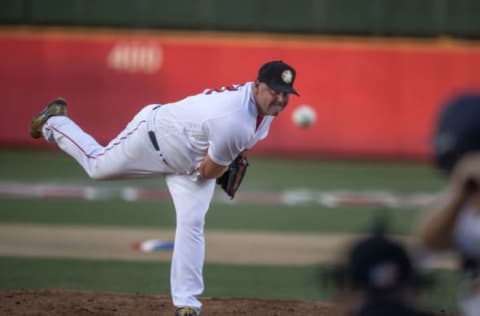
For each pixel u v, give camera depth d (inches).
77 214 1632.6
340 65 2422.5
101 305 958.4
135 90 2423.7
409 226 1534.2
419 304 469.4
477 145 426.6
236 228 1537.9
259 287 1122.0
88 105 2418.8
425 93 2412.6
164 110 827.4
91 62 2439.7
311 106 2413.9
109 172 874.1
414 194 1920.5
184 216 837.2
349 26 2493.8
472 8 2476.6
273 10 2493.8
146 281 1143.6
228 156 800.3
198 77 2425.0
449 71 2417.6
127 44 2443.4
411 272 412.2
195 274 844.0
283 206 1764.3
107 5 2502.5
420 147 2397.9
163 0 2495.1
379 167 2304.4
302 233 1499.8
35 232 1459.2
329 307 972.6
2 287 1094.4
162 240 1414.9
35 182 1975.9
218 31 2503.7
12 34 2455.7
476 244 442.9
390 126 2405.3
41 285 1110.4
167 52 2438.5
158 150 830.5
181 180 840.9
